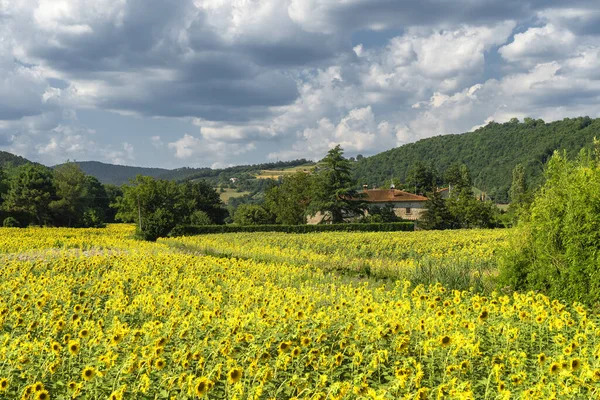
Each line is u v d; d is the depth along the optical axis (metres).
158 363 6.91
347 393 5.96
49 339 7.88
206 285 14.80
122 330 8.13
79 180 91.62
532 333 8.76
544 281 13.35
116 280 14.01
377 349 8.09
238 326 8.86
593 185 12.62
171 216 42.78
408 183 118.31
